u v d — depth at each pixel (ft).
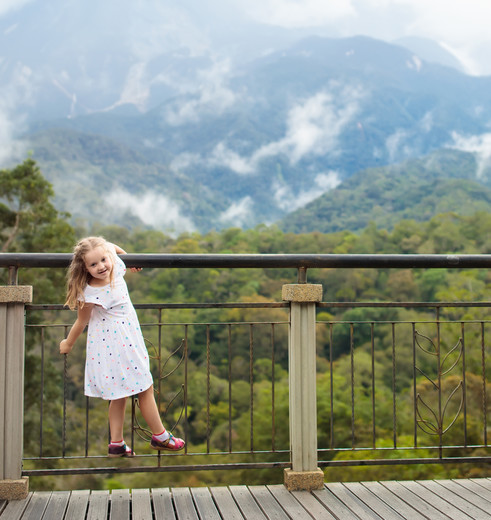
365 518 7.14
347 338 112.88
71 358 75.00
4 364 7.72
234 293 135.85
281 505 7.55
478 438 46.37
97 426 61.67
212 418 79.30
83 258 7.22
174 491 8.06
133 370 7.41
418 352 85.10
